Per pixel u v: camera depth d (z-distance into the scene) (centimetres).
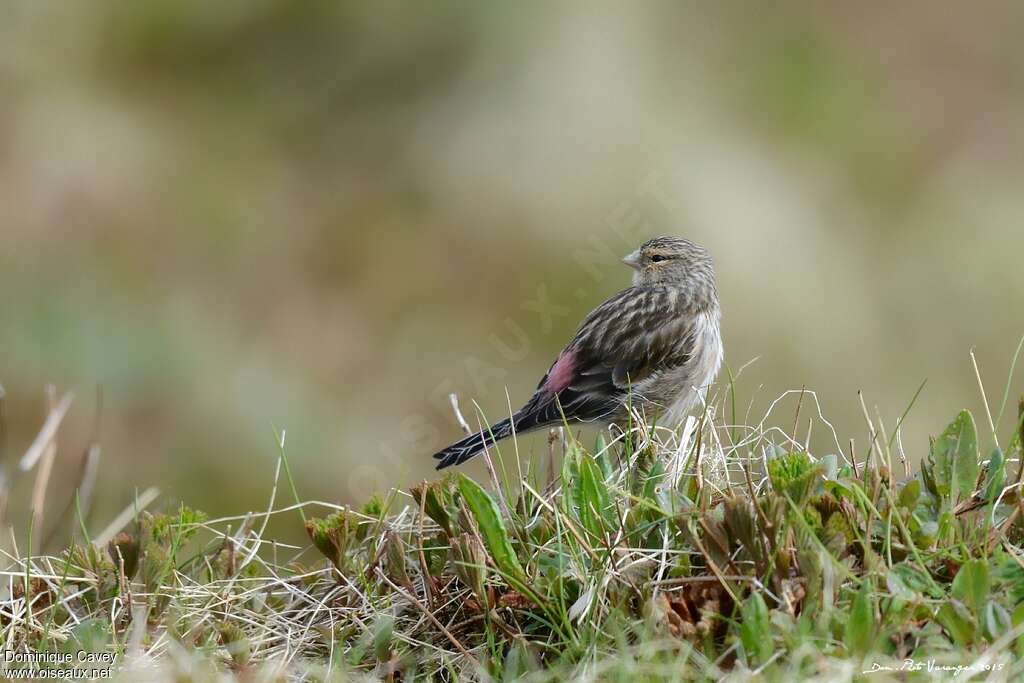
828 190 1536
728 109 1535
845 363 1333
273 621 573
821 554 483
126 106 1609
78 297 1408
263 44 1648
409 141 1535
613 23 1520
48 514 1091
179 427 1327
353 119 1590
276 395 1357
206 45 1658
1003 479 547
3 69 1581
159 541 622
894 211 1577
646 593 509
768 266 1362
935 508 539
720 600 502
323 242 1502
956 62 1794
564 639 510
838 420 1303
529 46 1509
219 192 1548
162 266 1487
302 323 1448
